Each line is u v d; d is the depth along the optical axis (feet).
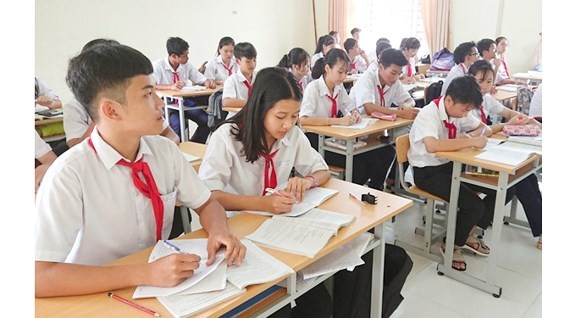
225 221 4.31
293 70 12.64
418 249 8.36
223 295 3.17
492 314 6.59
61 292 3.14
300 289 4.02
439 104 7.98
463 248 8.36
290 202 4.76
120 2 17.76
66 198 3.36
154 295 3.13
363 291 5.25
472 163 6.88
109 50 3.34
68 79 3.43
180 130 14.39
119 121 3.45
